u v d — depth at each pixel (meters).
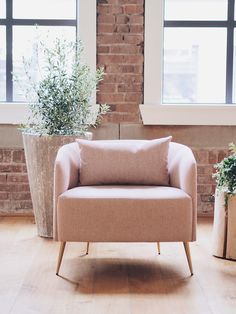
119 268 3.59
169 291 3.19
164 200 3.37
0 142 4.92
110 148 3.83
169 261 3.75
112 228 3.37
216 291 3.20
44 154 4.19
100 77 4.71
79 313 2.88
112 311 2.90
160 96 4.89
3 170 4.94
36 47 4.58
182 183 3.55
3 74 4.98
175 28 4.99
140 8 4.86
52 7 4.97
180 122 4.89
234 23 4.98
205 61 5.01
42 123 4.26
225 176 3.78
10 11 4.96
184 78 5.01
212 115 4.89
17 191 4.96
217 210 3.83
